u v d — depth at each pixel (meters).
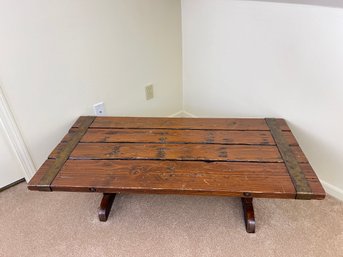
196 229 1.28
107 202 1.35
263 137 1.31
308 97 1.31
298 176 1.09
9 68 1.22
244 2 1.36
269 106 1.50
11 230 1.31
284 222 1.29
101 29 1.42
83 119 1.51
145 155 1.23
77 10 1.30
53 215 1.37
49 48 1.29
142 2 1.51
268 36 1.34
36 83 1.32
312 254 1.15
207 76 1.77
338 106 1.22
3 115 1.29
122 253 1.19
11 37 1.17
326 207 1.35
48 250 1.21
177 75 1.92
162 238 1.24
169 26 1.70
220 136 1.34
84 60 1.43
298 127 1.42
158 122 1.47
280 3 1.23
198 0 1.57
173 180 1.10
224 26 1.51
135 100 1.76
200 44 1.70
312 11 1.14
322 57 1.19
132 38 1.56
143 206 1.40
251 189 1.04
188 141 1.31
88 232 1.29
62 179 1.12
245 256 1.16
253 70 1.49
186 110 2.04
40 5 1.19
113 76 1.58
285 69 1.34
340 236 1.22
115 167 1.17
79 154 1.25
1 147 1.40
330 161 1.36
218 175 1.11
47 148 1.50
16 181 1.54
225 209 1.37
